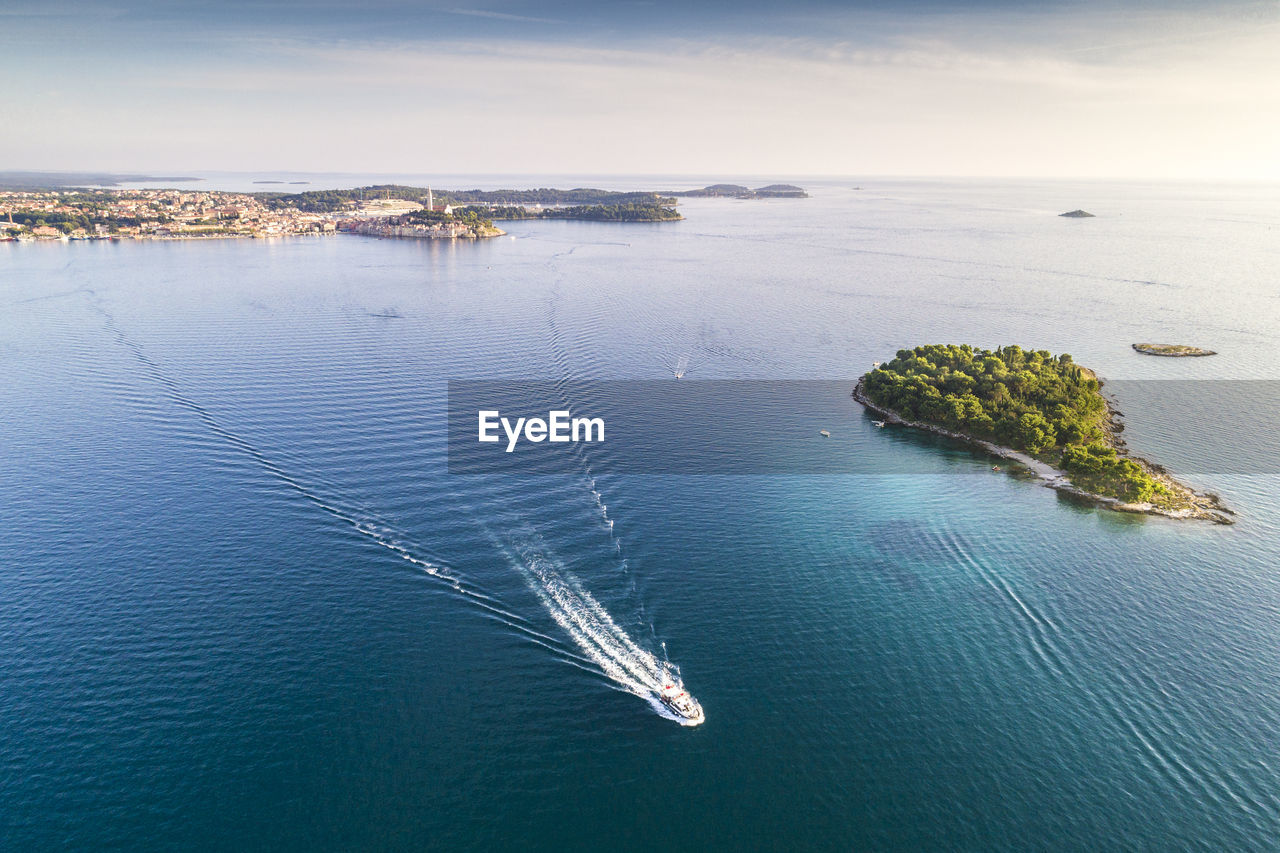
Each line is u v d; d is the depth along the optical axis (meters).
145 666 120.38
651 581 144.12
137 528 158.00
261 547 151.62
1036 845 96.69
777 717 114.44
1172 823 99.75
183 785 100.75
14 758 103.62
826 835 97.25
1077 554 159.25
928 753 109.31
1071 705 118.00
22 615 131.12
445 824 97.06
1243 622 137.25
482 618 132.62
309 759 105.06
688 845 95.75
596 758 106.81
